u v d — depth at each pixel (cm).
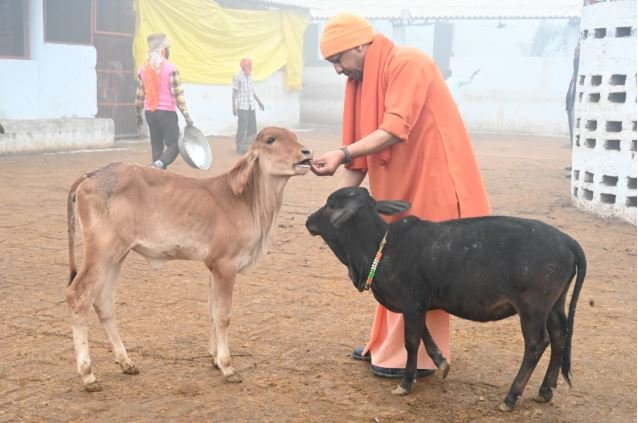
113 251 449
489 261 419
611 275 746
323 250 838
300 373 492
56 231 902
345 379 484
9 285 673
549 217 1053
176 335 557
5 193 1156
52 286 671
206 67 2212
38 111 1702
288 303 640
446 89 472
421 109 459
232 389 464
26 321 576
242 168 466
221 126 2312
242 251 473
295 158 462
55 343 531
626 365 513
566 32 2680
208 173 1435
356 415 431
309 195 1217
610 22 1023
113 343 480
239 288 682
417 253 438
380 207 459
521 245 416
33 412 425
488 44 2772
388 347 486
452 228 437
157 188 461
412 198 478
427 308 445
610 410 444
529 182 1405
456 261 427
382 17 2703
